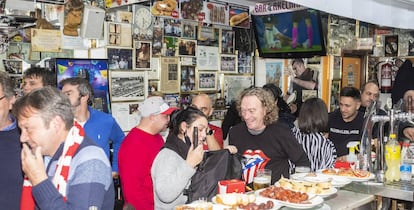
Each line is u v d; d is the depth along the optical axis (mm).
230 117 4188
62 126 1453
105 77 3604
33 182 1373
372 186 2082
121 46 3738
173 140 2115
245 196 1775
